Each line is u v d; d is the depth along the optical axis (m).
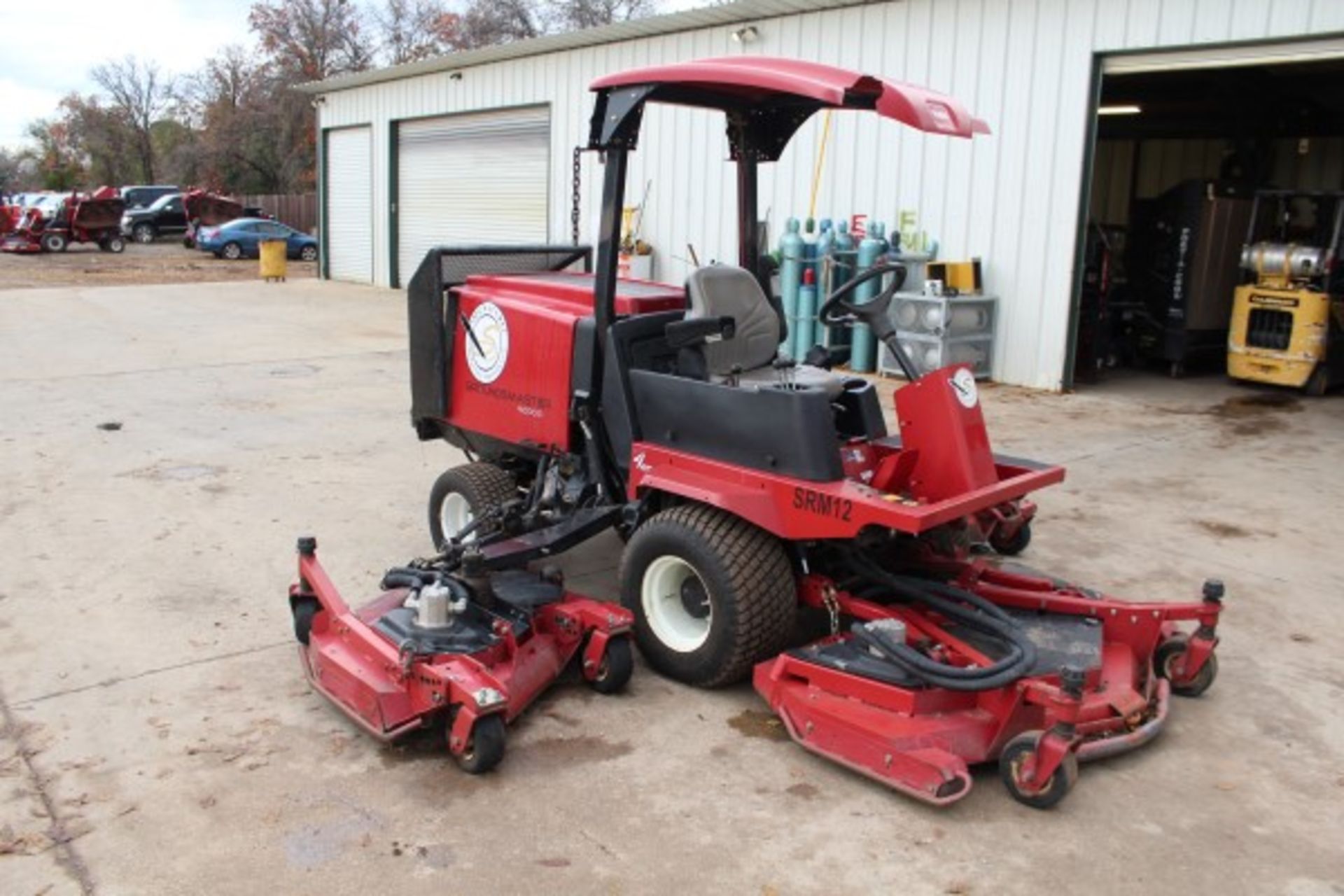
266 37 46.59
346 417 8.65
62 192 46.00
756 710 3.88
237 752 3.51
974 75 10.53
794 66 3.91
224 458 7.23
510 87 17.06
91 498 6.24
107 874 2.87
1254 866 3.03
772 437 3.82
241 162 46.38
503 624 3.72
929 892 2.88
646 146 14.13
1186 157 15.22
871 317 4.18
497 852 3.02
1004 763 3.30
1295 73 11.56
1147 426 8.72
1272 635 4.62
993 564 4.73
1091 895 2.88
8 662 4.12
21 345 12.25
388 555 5.38
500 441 5.04
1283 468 7.41
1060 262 10.10
